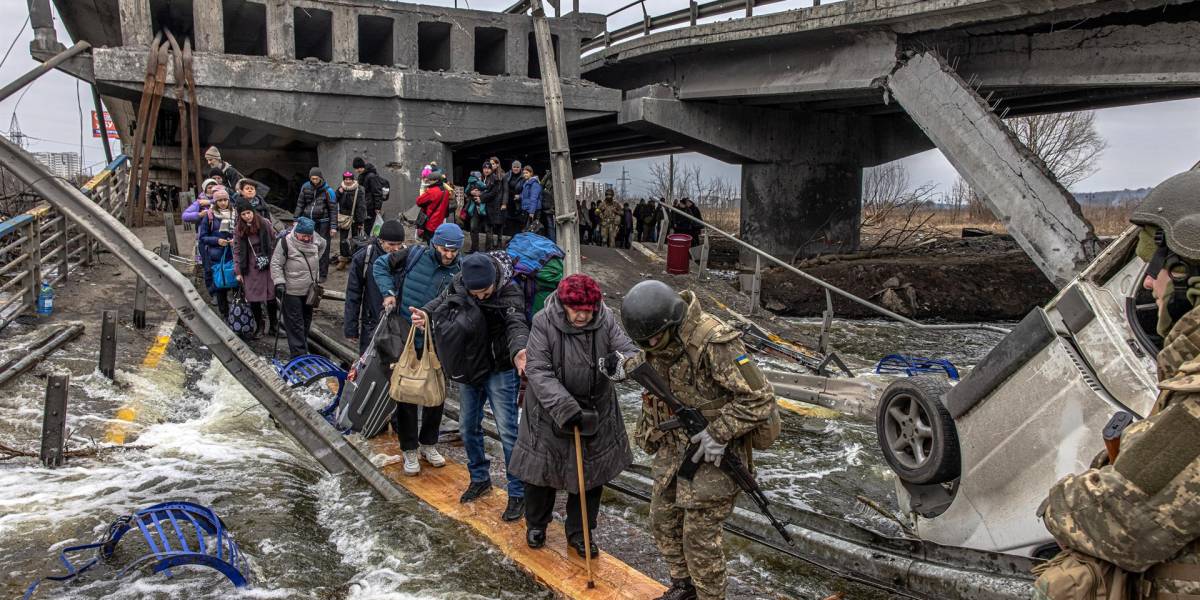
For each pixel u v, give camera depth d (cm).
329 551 452
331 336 1006
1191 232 196
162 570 384
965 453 417
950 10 1277
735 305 1595
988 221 4138
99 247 1215
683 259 1689
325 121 1555
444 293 512
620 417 435
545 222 1545
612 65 2173
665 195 4762
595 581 419
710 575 351
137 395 705
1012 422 388
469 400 507
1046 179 1162
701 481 342
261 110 1501
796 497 596
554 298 420
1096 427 347
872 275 1708
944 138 1324
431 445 582
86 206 535
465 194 1730
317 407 722
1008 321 1645
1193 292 195
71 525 440
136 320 898
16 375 670
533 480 420
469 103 1672
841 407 723
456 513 503
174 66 1410
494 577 424
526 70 1745
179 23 1730
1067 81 1232
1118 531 179
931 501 461
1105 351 355
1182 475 172
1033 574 377
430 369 530
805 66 1653
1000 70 1341
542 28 920
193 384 791
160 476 525
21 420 602
